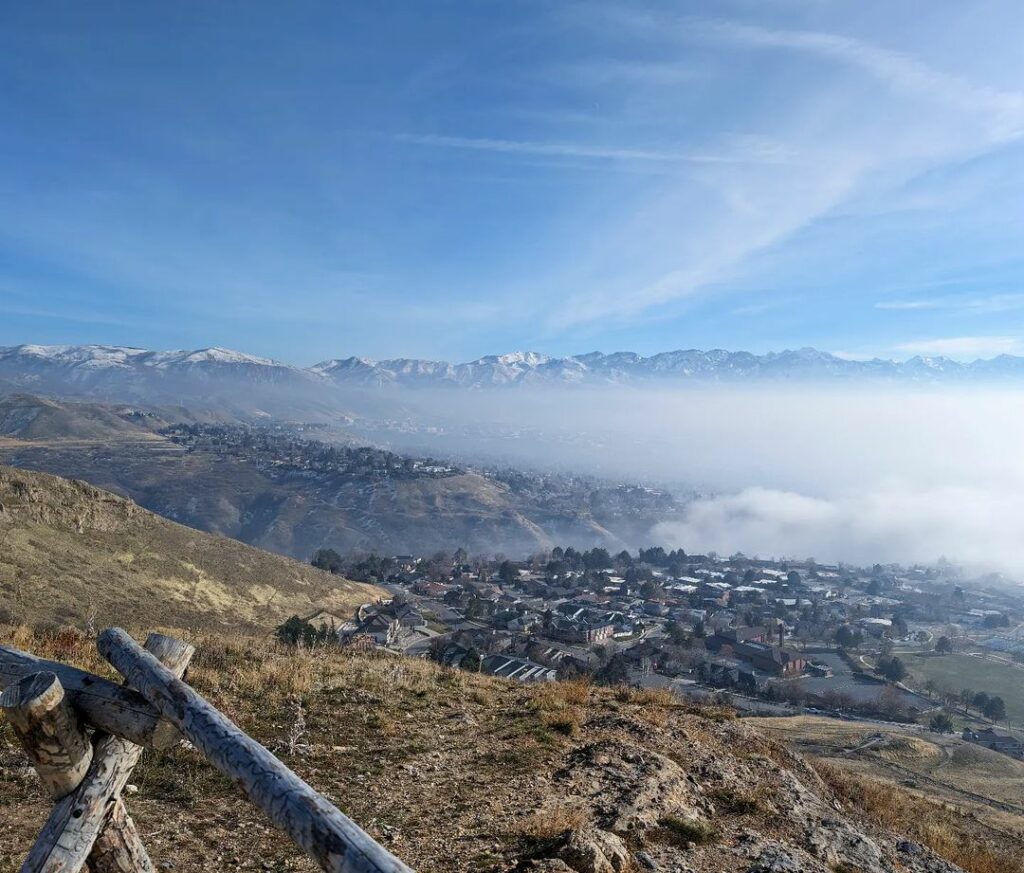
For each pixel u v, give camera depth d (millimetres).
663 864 6750
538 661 78062
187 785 7277
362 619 82438
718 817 8594
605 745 10188
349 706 11242
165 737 3180
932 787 35594
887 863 8445
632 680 79562
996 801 33781
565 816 7434
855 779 14164
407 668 15195
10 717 2961
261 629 62719
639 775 9055
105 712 3160
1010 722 85062
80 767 3156
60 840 3076
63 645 11102
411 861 6305
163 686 3098
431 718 11266
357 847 2355
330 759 8938
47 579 49969
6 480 65375
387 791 8125
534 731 10875
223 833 6441
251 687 11336
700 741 11695
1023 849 12195
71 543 62438
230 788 7402
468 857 6453
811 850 8086
